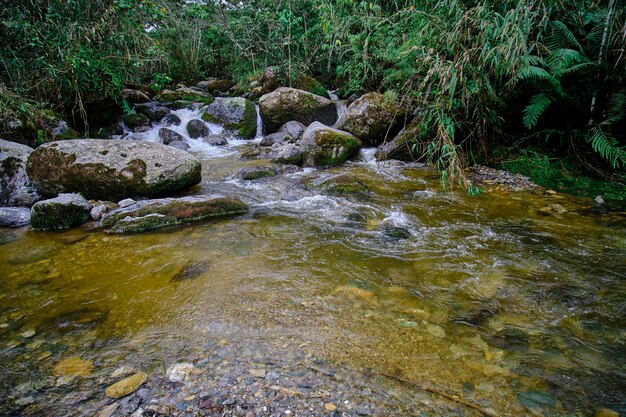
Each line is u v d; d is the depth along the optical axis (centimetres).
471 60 412
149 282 263
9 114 517
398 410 157
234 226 362
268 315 223
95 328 215
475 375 177
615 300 238
